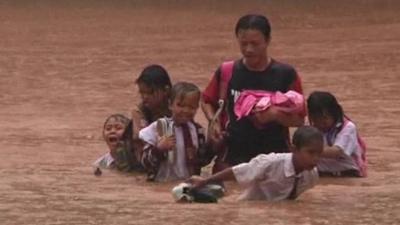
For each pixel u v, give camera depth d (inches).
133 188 836.0
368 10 3649.1
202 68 2023.9
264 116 845.2
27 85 1749.5
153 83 895.1
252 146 861.2
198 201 768.3
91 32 3036.4
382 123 1243.2
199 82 1760.6
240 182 773.9
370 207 749.3
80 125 1240.8
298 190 781.3
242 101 857.5
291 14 3604.8
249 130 858.1
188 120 872.3
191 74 1905.8
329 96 901.8
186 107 863.7
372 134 1152.8
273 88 868.0
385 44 2497.5
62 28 3201.3
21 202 766.5
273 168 772.0
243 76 869.2
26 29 3174.2
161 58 2247.8
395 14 3467.0
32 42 2719.0
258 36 856.9
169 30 3085.6
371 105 1427.2
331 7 3806.6
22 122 1274.6
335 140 898.1
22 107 1443.2
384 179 886.4
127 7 4020.7
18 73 1958.7
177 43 2642.7
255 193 780.6
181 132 874.1
